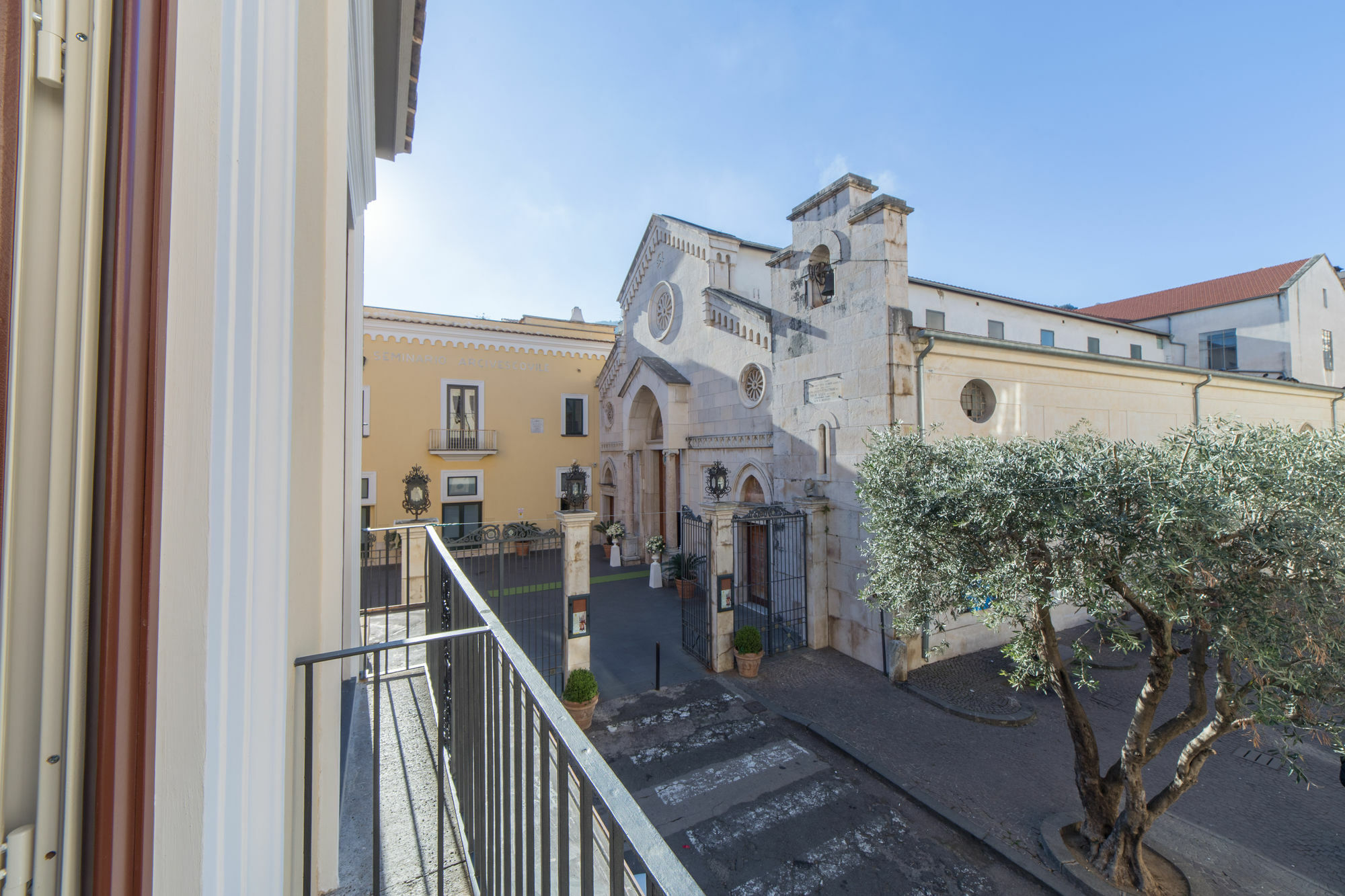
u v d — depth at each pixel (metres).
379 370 21.80
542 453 24.91
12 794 0.97
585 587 10.63
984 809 7.36
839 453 12.73
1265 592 4.79
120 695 1.00
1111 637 6.04
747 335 16.16
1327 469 4.82
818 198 13.07
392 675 4.98
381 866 2.55
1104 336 23.23
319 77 2.21
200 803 1.12
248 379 1.25
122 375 1.01
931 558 7.18
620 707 10.42
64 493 0.99
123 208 1.02
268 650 1.39
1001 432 12.77
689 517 13.80
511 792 2.24
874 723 9.70
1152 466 5.34
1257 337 22.61
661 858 1.02
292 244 1.53
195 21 1.15
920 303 18.59
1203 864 6.43
